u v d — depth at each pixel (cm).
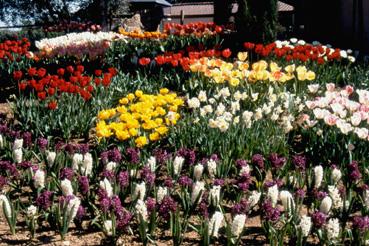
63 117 714
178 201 488
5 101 984
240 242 418
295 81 853
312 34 2116
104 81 769
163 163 550
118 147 583
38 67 1145
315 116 628
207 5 4634
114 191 463
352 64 1169
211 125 576
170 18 4081
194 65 810
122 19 2950
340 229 410
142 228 394
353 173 489
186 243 418
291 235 400
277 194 425
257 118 611
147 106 604
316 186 475
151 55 1243
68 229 446
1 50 1151
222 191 508
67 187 439
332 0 2066
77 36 1580
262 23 1280
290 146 630
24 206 464
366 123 612
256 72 759
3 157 602
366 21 1845
